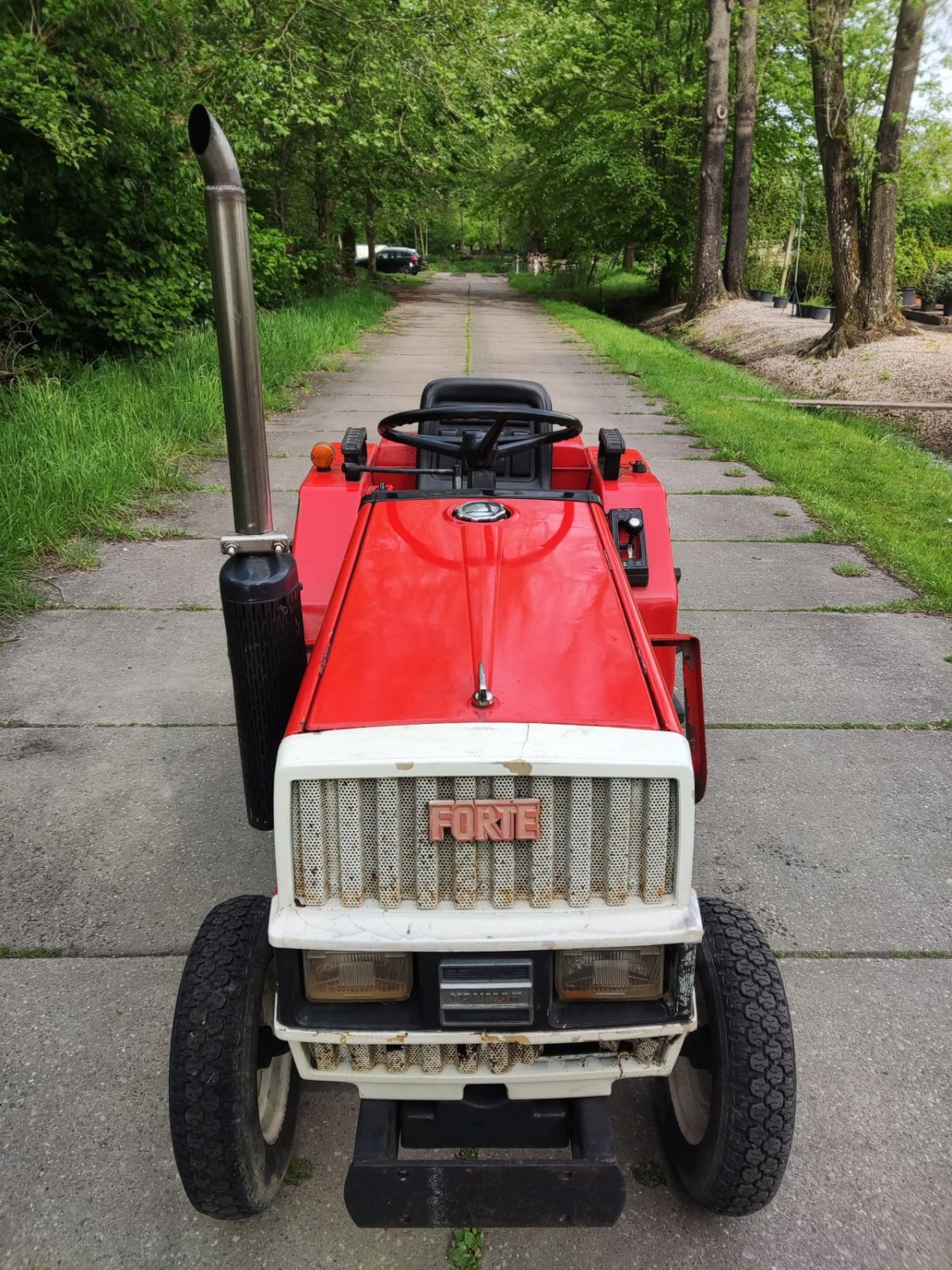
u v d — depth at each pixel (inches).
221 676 205.3
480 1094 89.2
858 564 278.7
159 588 251.0
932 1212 99.1
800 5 571.2
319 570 144.4
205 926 93.3
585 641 96.7
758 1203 91.3
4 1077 112.4
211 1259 94.7
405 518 122.6
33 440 316.5
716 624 236.5
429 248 3225.9
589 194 1200.8
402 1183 81.3
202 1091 84.3
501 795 80.4
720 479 364.2
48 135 363.3
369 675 91.7
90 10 398.3
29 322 431.8
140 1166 103.0
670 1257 95.2
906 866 150.7
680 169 1175.6
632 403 507.2
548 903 82.1
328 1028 81.4
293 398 494.3
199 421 393.1
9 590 237.0
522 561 110.7
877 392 543.5
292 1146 102.7
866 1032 120.6
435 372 591.8
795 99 1058.7
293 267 748.6
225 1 498.9
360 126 797.2
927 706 198.1
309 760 79.5
